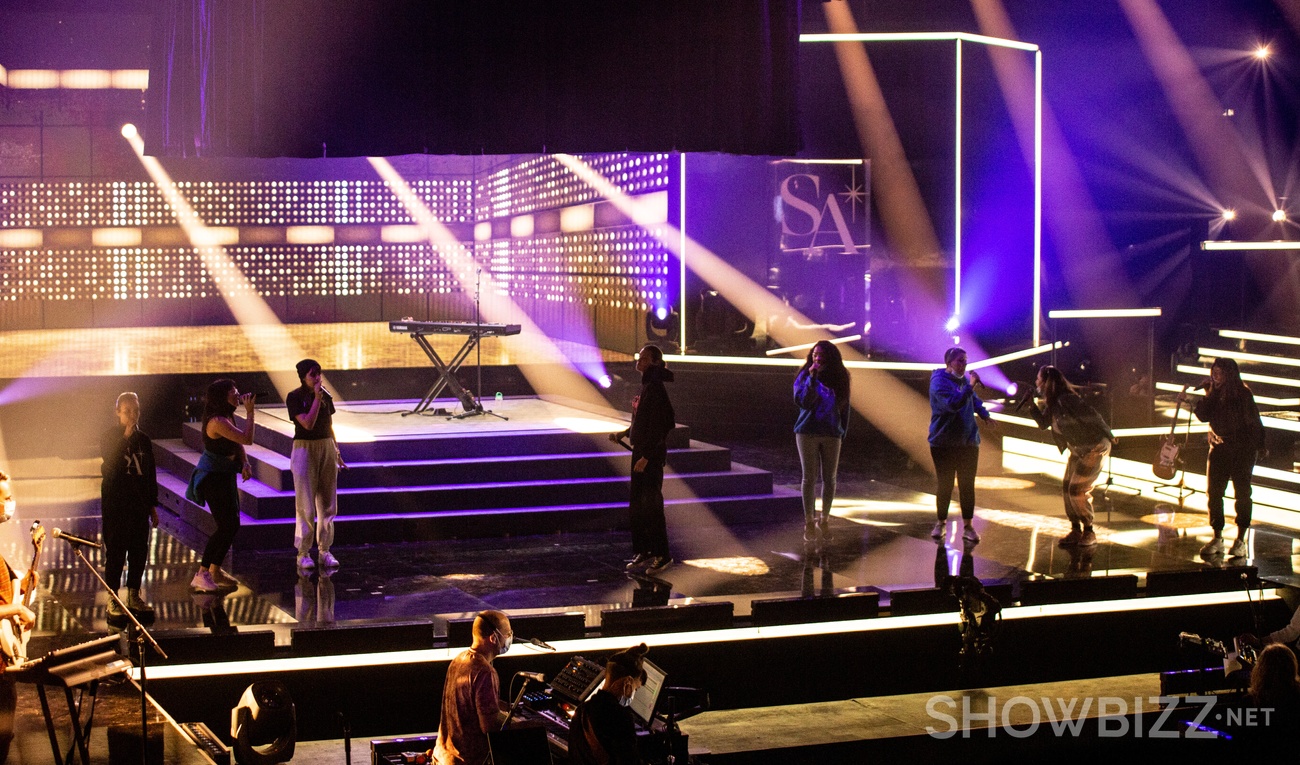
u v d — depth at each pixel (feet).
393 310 86.17
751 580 28.32
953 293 50.24
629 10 33.47
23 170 77.92
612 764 17.66
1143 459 43.65
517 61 33.04
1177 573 27.86
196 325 82.28
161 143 31.58
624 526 34.42
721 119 33.99
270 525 31.53
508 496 34.12
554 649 23.58
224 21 31.50
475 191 86.53
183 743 19.30
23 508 38.96
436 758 18.81
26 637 20.01
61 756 17.99
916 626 26.25
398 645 23.08
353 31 32.17
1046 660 27.17
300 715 22.62
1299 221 57.57
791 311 51.24
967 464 32.32
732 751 22.17
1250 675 23.39
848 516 36.27
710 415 52.29
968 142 50.34
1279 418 41.45
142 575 28.48
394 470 33.99
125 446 25.96
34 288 78.89
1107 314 47.57
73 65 69.21
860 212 50.49
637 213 56.59
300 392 28.68
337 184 84.12
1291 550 31.76
